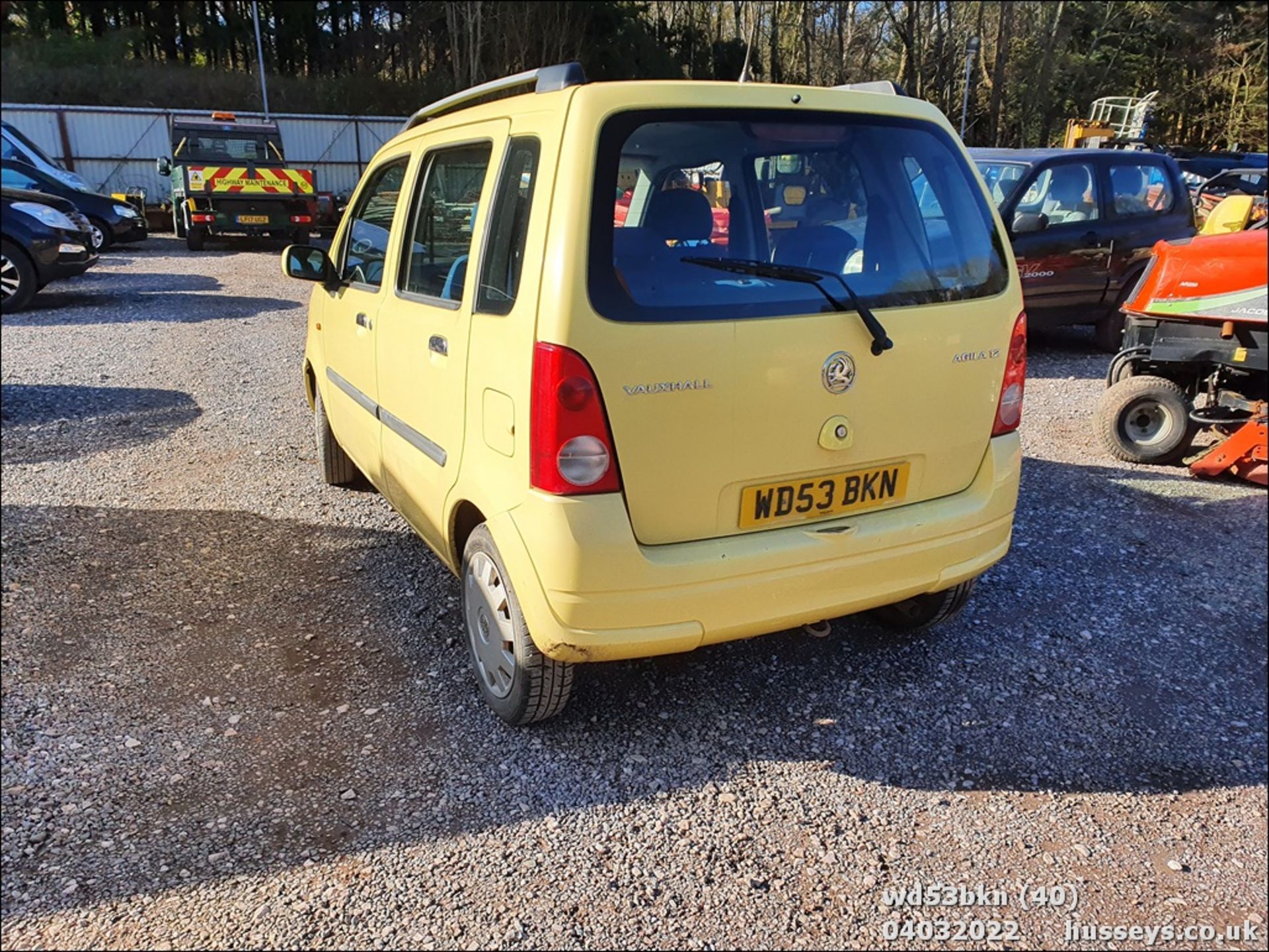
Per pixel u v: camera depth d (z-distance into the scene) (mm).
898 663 3549
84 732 3053
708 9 44562
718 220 2652
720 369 2543
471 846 2586
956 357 2920
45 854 2523
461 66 37781
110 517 4824
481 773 2883
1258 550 4680
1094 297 8750
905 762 2992
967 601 3543
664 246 2555
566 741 3039
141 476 5418
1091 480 5660
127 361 8258
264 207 16547
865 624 3832
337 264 4531
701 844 2615
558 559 2496
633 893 2439
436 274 3244
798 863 2562
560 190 2469
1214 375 5727
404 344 3418
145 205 21266
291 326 9984
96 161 24188
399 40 40562
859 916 2400
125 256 15898
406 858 2537
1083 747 3096
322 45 41562
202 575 4184
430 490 3264
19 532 4605
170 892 2404
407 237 3545
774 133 2713
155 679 3365
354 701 3250
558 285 2430
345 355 4320
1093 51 39594
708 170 2627
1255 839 2715
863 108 2879
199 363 8219
